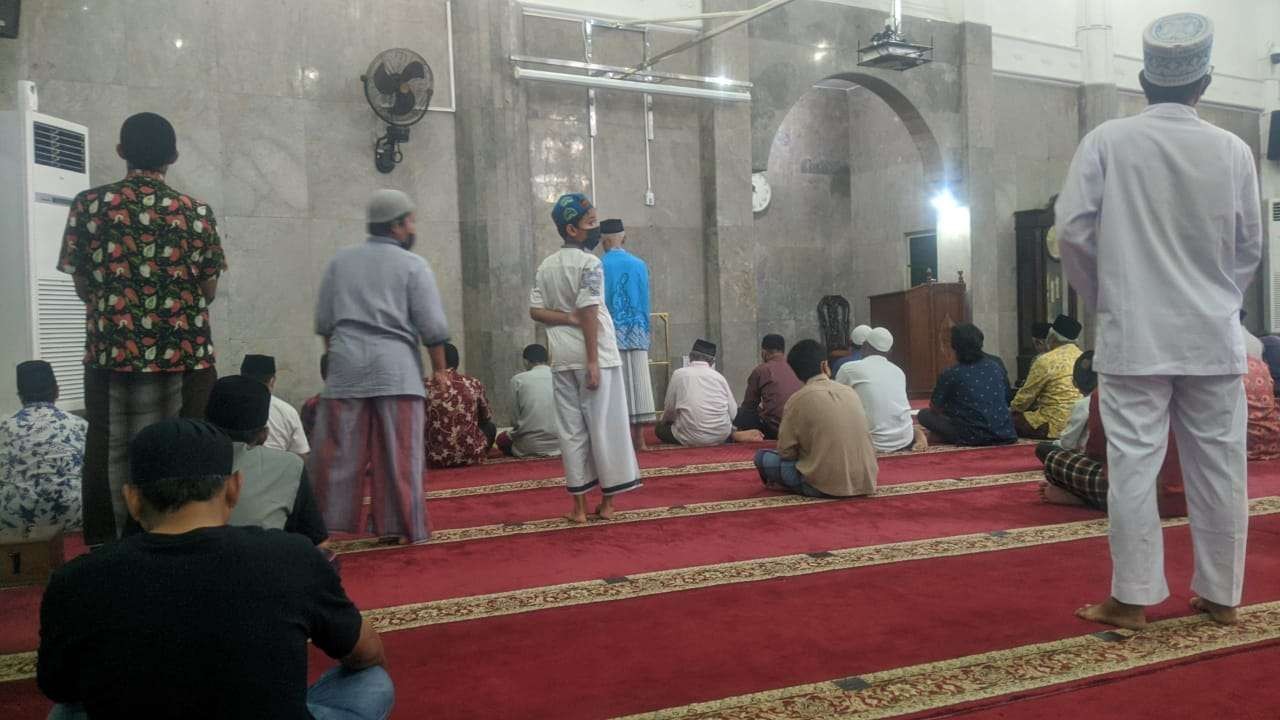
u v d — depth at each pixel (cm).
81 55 739
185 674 129
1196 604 280
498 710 220
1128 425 262
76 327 634
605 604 307
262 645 132
